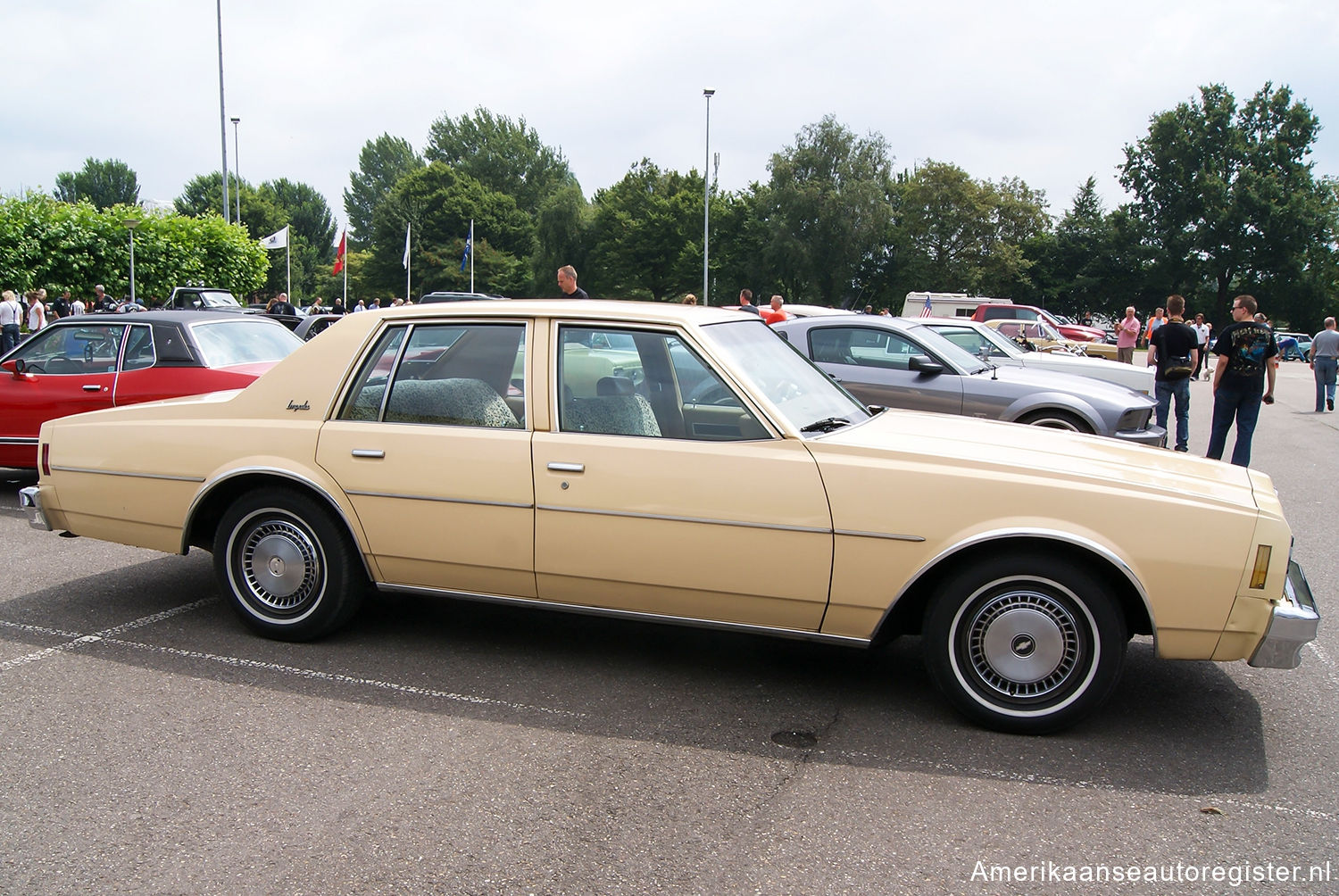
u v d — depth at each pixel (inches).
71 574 226.4
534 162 4352.9
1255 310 378.3
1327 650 189.2
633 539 154.6
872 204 2450.8
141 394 306.3
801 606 150.9
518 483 159.3
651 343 159.8
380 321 174.1
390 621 195.2
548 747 139.6
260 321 352.2
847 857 111.7
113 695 156.0
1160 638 140.9
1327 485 382.9
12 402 310.2
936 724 150.3
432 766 133.1
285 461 172.7
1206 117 2662.4
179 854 110.7
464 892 103.8
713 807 123.0
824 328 385.1
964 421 178.4
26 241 1195.3
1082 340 1295.5
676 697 159.0
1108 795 128.0
